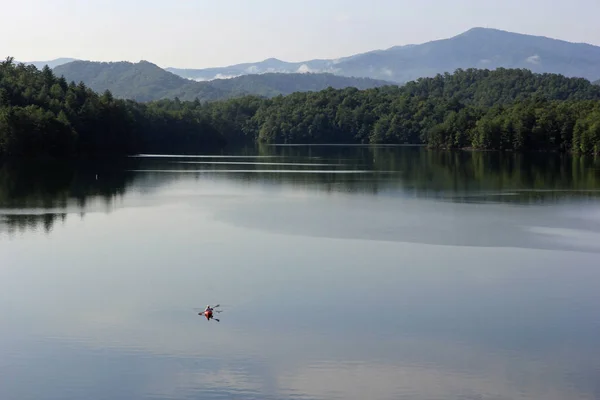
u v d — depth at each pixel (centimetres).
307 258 5625
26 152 15325
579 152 19912
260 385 3338
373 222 7294
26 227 6906
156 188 10362
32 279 4994
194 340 3844
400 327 4047
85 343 3816
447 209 8262
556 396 3244
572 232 6744
